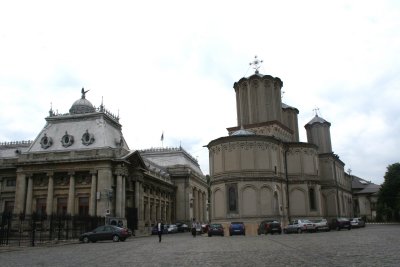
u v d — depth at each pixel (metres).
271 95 66.12
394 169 85.75
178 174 96.50
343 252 19.67
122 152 62.50
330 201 74.81
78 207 60.66
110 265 17.31
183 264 16.84
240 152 53.66
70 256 22.94
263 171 53.50
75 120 67.44
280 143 58.69
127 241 42.00
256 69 69.00
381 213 102.75
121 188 60.97
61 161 61.31
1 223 39.97
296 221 49.81
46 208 61.03
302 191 59.31
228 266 15.43
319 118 81.56
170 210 92.88
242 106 67.38
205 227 62.88
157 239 46.75
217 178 54.69
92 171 60.25
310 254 19.17
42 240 41.12
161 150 103.12
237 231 46.69
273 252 21.08
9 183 68.00
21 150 73.88
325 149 79.06
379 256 17.27
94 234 41.19
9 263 19.23
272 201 53.19
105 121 66.88
